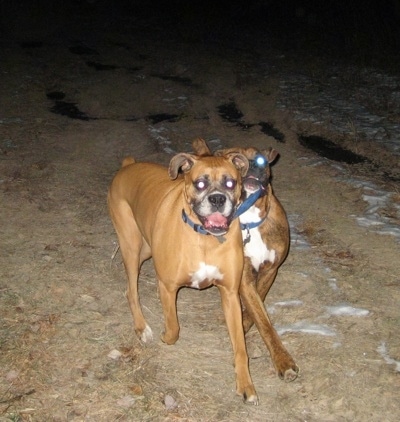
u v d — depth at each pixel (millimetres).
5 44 7738
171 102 5316
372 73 6109
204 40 8289
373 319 2260
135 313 2217
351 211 3160
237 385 1897
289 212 3160
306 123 4582
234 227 1947
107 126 4578
